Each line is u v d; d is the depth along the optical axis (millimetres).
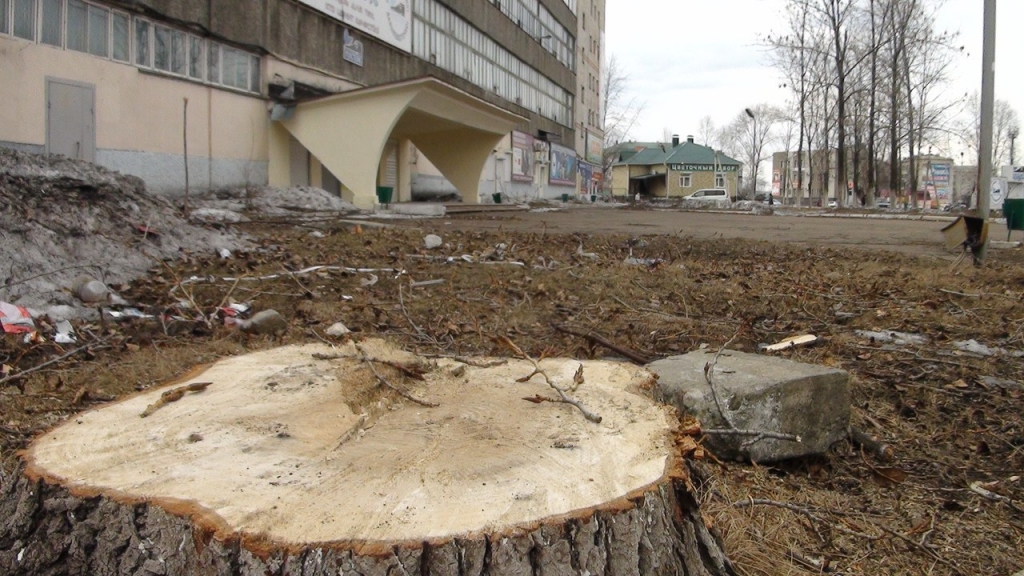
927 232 16797
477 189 25688
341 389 2291
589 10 57156
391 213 18375
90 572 1680
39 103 13086
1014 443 3799
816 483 3371
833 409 3594
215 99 17562
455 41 31000
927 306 7074
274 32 19312
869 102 38906
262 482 1673
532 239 11859
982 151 10125
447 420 2092
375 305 6531
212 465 1751
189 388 2264
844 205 36844
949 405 4316
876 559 2680
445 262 8992
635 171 82188
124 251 7227
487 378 2551
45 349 4820
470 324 5941
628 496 1672
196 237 8727
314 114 19344
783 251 11586
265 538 1473
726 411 3363
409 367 2549
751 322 5777
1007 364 5086
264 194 17562
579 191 53938
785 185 56438
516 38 38812
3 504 1846
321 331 5562
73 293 5953
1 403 3873
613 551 1627
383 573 1431
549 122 45969
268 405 2146
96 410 2123
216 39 17422
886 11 34281
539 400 2270
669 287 7832
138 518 1595
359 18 23109
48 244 6438
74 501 1646
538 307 6719
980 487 3287
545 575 1534
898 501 3162
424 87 18688
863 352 5387
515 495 1635
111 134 14648
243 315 5996
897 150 40906
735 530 2729
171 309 5984
